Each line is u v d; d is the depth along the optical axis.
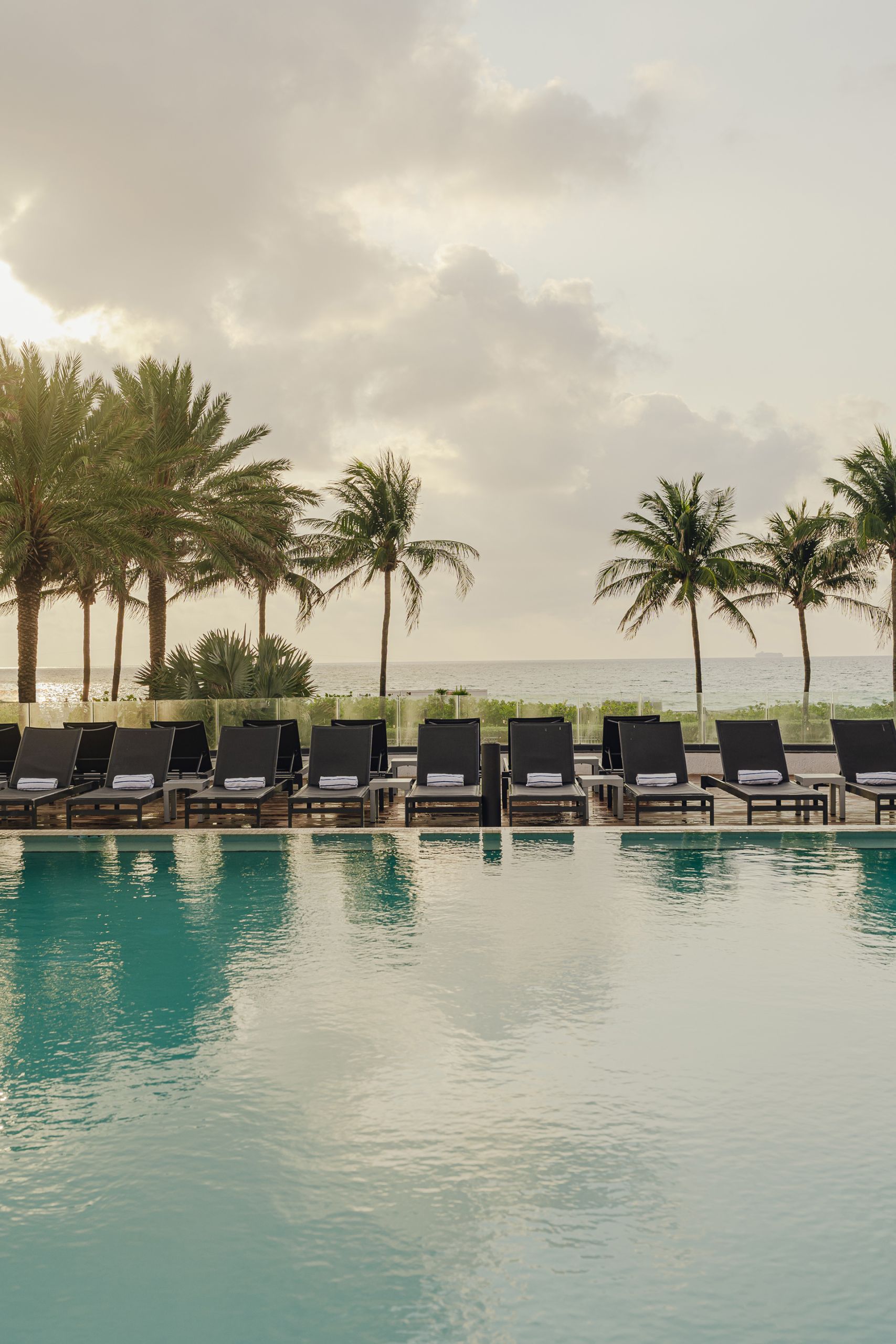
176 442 23.88
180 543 24.69
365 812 11.84
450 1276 2.90
